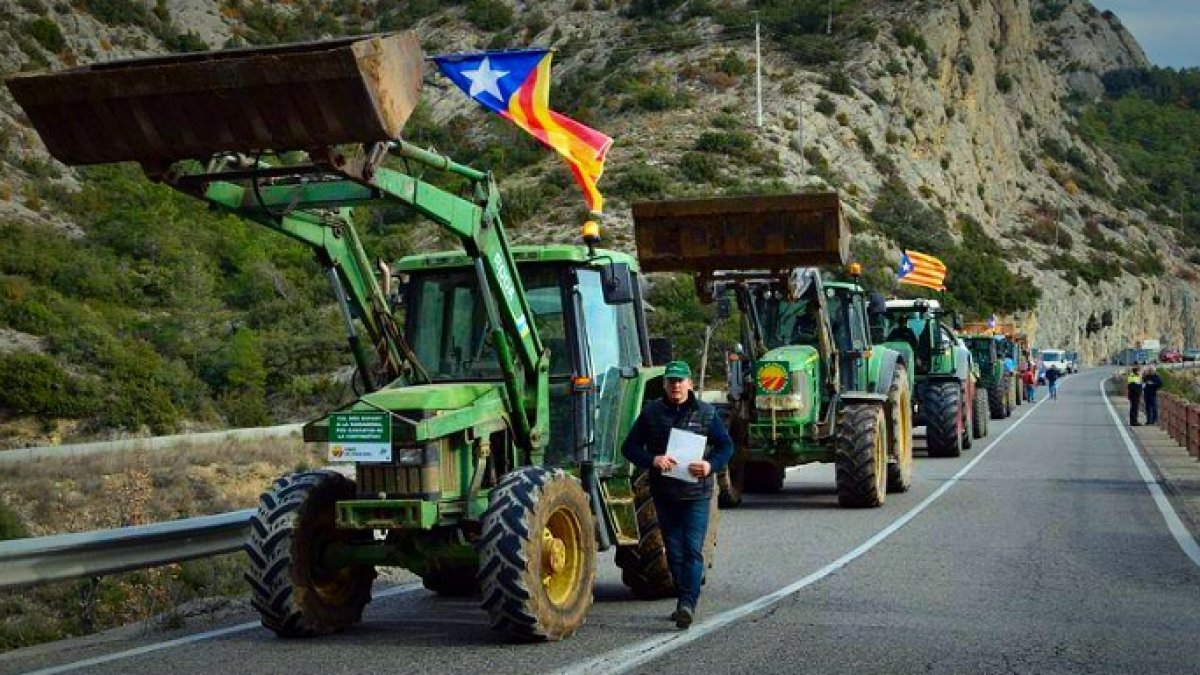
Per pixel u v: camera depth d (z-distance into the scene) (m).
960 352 29.38
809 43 105.44
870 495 17.27
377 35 7.47
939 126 106.94
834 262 16.53
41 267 64.19
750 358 18.22
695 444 9.09
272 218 8.61
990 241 106.88
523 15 136.00
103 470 26.25
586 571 9.06
